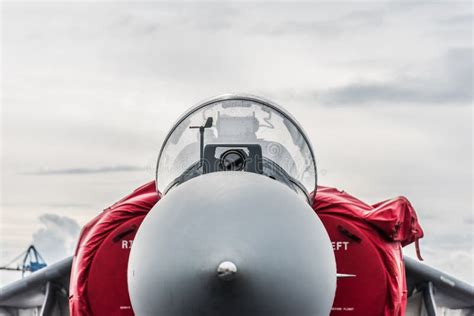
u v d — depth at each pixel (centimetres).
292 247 845
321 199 1109
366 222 1101
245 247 829
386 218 1091
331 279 875
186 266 830
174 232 851
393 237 1097
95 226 1107
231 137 1095
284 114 1102
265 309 830
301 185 1086
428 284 1255
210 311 828
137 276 873
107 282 1094
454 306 1321
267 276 826
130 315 1091
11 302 1296
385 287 1090
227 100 1103
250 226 842
